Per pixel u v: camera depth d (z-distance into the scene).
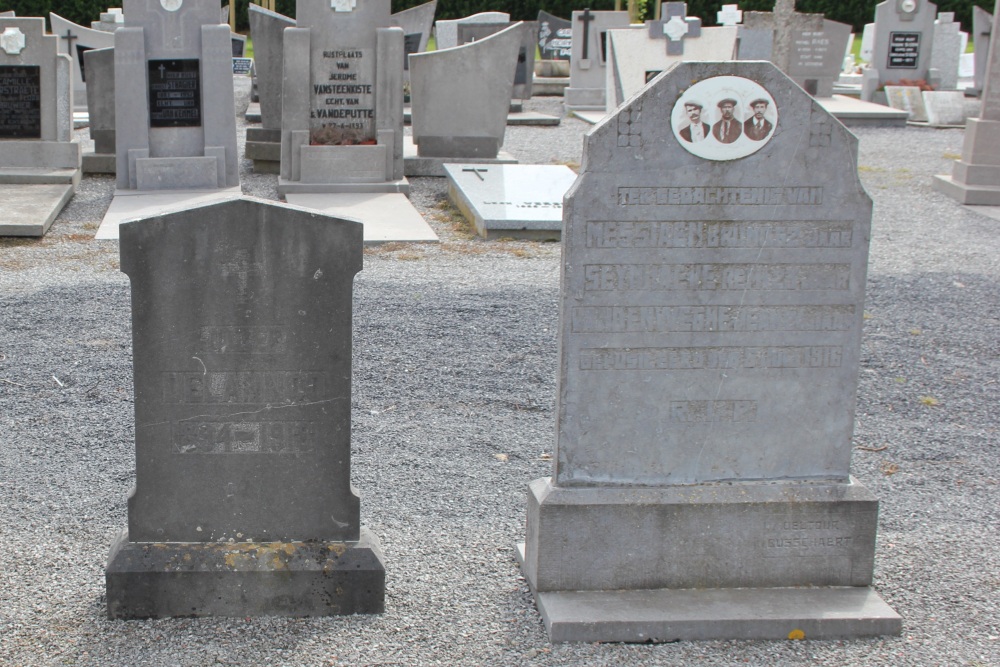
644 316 4.15
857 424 6.44
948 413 6.64
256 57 14.51
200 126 12.41
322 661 3.88
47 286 8.72
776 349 4.24
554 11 36.47
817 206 4.12
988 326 8.35
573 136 18.58
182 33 12.07
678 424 4.27
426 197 13.10
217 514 4.22
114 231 10.55
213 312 4.04
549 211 11.27
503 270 9.65
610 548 4.27
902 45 22.20
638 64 16.95
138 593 4.11
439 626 4.14
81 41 20.06
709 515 4.28
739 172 4.06
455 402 6.56
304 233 4.00
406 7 36.41
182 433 4.13
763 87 4.00
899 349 7.77
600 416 4.22
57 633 4.01
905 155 16.86
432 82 14.63
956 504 5.38
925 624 4.25
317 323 4.08
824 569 4.38
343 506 4.24
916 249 10.90
